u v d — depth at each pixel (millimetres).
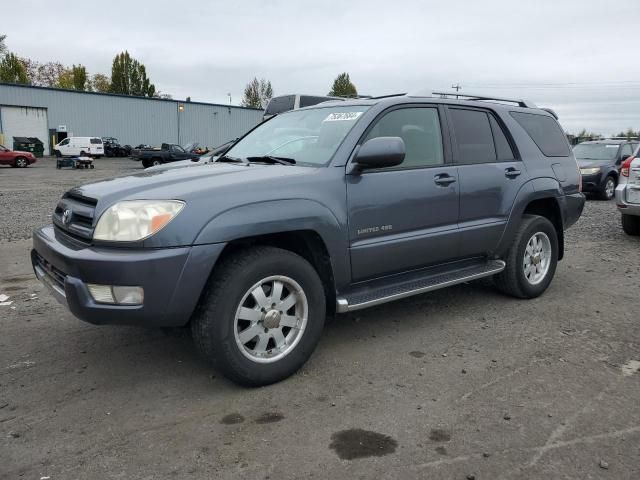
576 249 7996
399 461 2650
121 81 86375
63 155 42844
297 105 14117
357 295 3934
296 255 3484
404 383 3492
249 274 3230
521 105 5684
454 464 2625
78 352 3986
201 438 2854
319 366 3746
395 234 4027
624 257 7418
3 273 6312
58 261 3229
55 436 2869
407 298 5363
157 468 2594
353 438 2854
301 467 2602
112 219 3082
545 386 3449
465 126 4730
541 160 5344
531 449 2750
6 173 26203
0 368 3713
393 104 4195
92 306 3037
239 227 3182
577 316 4832
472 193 4562
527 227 5078
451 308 5047
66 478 2516
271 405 3205
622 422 3012
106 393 3355
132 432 2910
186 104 55250
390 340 4234
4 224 9789
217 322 3166
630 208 8664
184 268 3021
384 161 3629
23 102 46906
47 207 12367
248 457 2684
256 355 3367
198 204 3109
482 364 3791
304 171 3641
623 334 4387
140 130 53000
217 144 57969
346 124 4047
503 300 5301
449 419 3043
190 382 3506
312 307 3543
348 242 3721
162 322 3078
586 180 15414
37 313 4859
